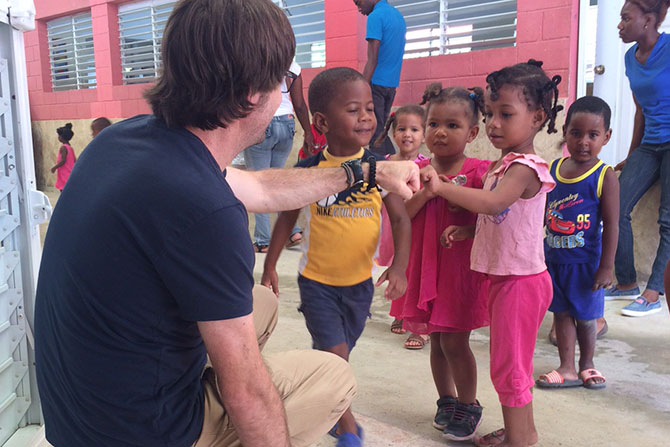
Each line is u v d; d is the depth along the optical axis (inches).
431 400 95.7
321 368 58.6
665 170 137.6
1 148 72.2
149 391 43.4
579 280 100.3
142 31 293.7
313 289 79.0
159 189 40.6
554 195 104.0
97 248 41.1
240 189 65.4
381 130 171.5
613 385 100.8
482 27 183.6
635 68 141.3
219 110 43.5
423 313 86.0
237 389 43.6
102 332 41.9
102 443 44.9
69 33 335.0
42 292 45.4
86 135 325.4
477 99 82.6
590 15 165.5
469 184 83.3
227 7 42.3
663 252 135.2
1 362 74.0
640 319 132.3
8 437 75.7
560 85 159.3
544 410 92.1
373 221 78.5
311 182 66.8
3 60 71.9
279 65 44.8
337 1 196.5
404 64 187.3
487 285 82.1
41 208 76.8
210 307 41.6
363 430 81.0
